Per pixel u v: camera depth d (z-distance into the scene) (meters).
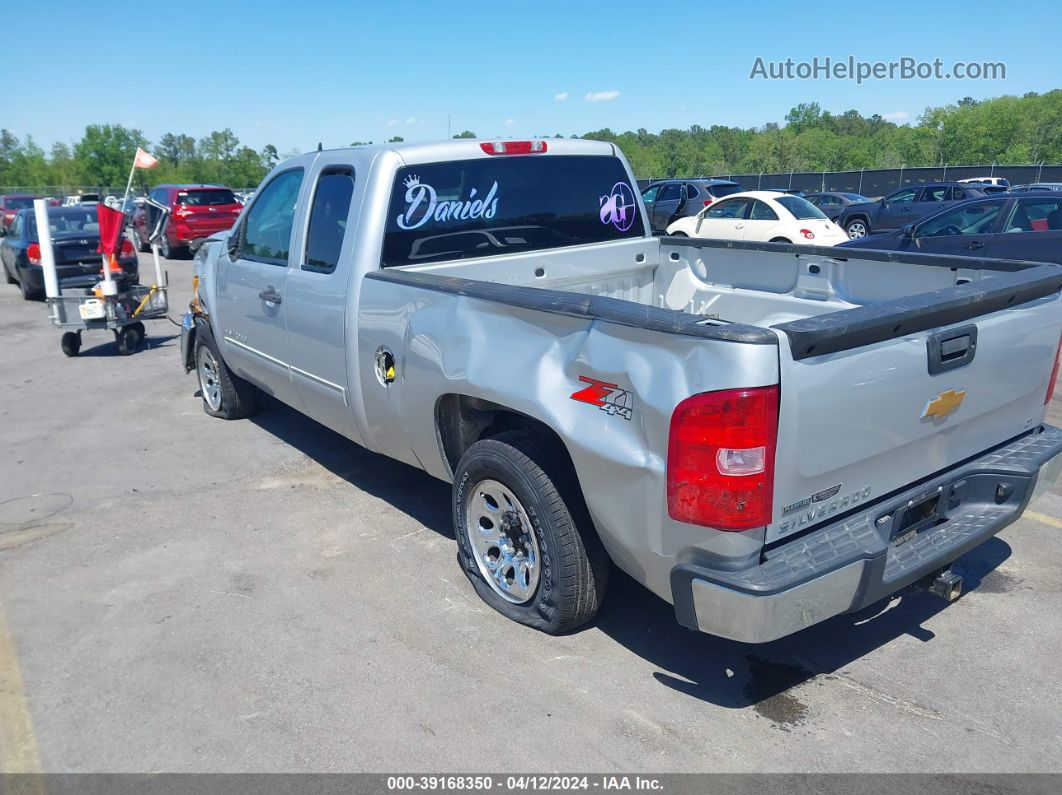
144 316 9.49
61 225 12.45
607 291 5.14
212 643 3.58
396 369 3.97
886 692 3.17
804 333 2.55
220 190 20.20
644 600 3.87
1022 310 3.38
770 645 3.50
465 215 4.46
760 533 2.68
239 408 6.64
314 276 4.58
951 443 3.27
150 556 4.39
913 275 4.07
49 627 3.74
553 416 3.11
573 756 2.85
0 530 4.76
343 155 4.48
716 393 2.55
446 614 3.77
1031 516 4.68
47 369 8.84
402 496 5.13
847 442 2.79
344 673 3.34
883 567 2.84
